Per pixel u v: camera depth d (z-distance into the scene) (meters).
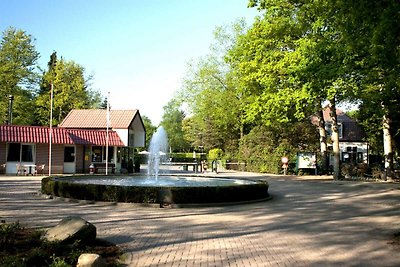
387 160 30.39
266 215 13.64
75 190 16.05
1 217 11.86
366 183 27.12
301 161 37.38
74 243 7.69
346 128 54.91
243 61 32.47
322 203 17.11
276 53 29.11
